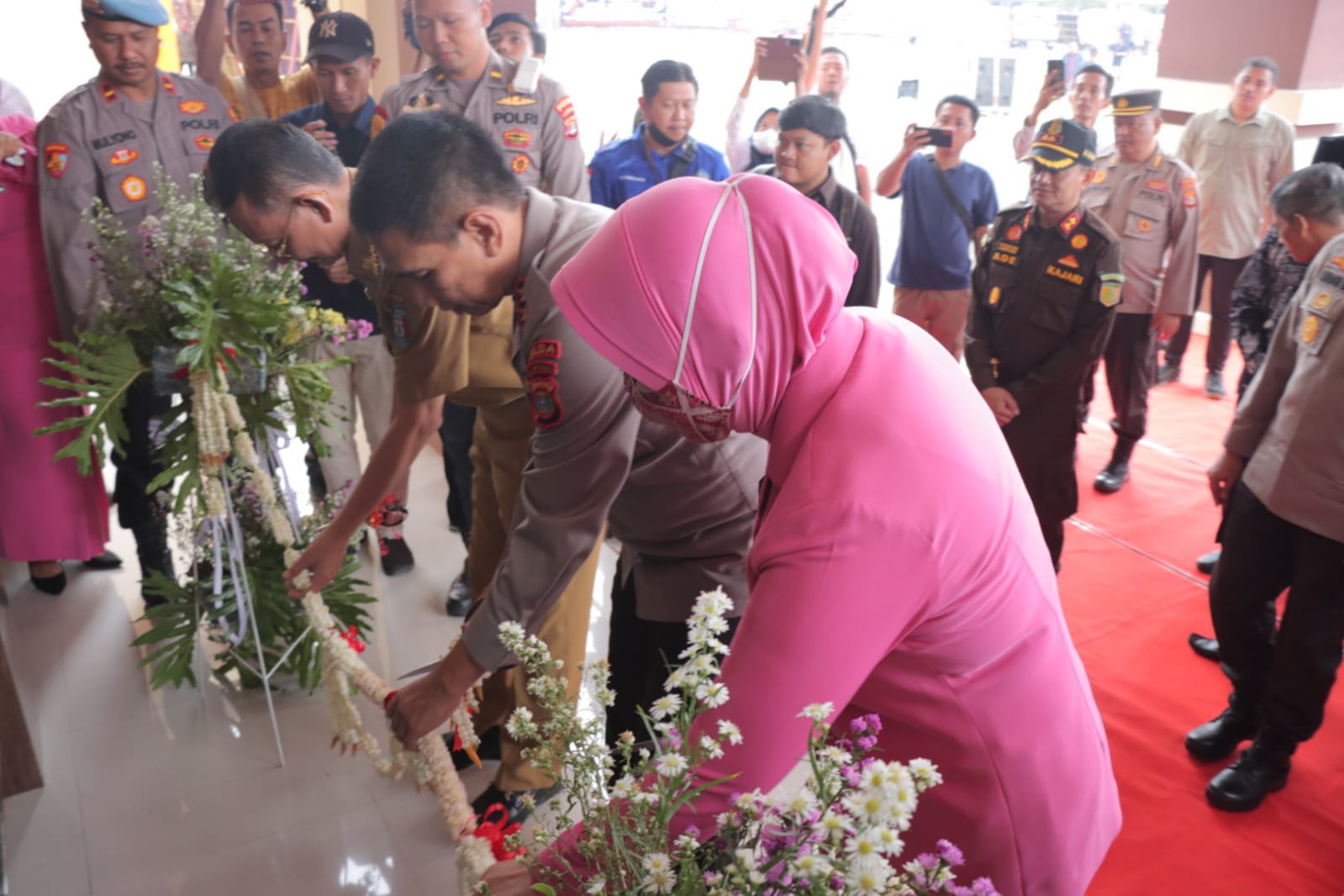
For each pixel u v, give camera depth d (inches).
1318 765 97.2
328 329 90.7
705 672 31.5
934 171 159.5
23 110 144.9
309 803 91.8
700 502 64.6
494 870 40.6
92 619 121.7
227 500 89.2
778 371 37.7
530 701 84.9
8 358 115.3
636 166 149.0
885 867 27.4
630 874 34.3
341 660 63.1
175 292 82.0
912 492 35.7
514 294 57.6
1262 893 82.5
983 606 37.9
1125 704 106.0
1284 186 99.0
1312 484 83.4
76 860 85.2
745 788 34.9
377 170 52.6
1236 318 127.6
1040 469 118.3
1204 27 220.1
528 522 57.1
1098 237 112.3
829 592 34.6
